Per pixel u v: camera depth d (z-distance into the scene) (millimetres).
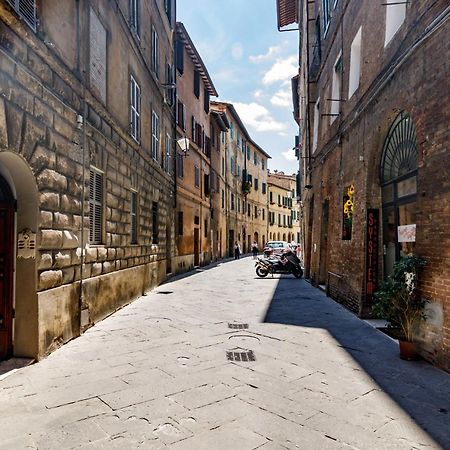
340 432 3482
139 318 8352
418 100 5863
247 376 4859
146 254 12273
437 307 5242
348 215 10023
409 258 5750
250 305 10203
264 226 50781
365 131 8617
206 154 26188
